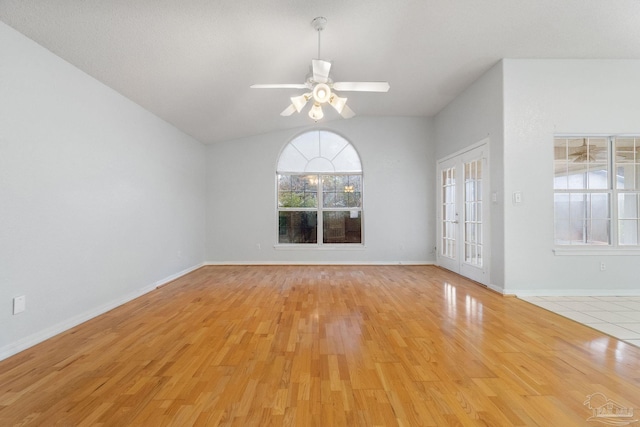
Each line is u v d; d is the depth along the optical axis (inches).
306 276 209.3
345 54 145.4
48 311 106.4
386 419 62.3
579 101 157.2
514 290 156.5
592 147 161.6
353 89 121.7
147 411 64.9
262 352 93.6
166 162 192.9
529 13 119.3
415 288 173.8
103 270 135.0
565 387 73.4
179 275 208.8
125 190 151.7
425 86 190.5
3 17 91.0
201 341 102.0
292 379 78.0
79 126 122.3
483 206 175.8
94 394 71.3
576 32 133.2
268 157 256.1
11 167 94.3
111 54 118.0
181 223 213.2
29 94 100.5
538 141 157.0
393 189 254.8
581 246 158.1
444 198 237.1
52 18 95.1
